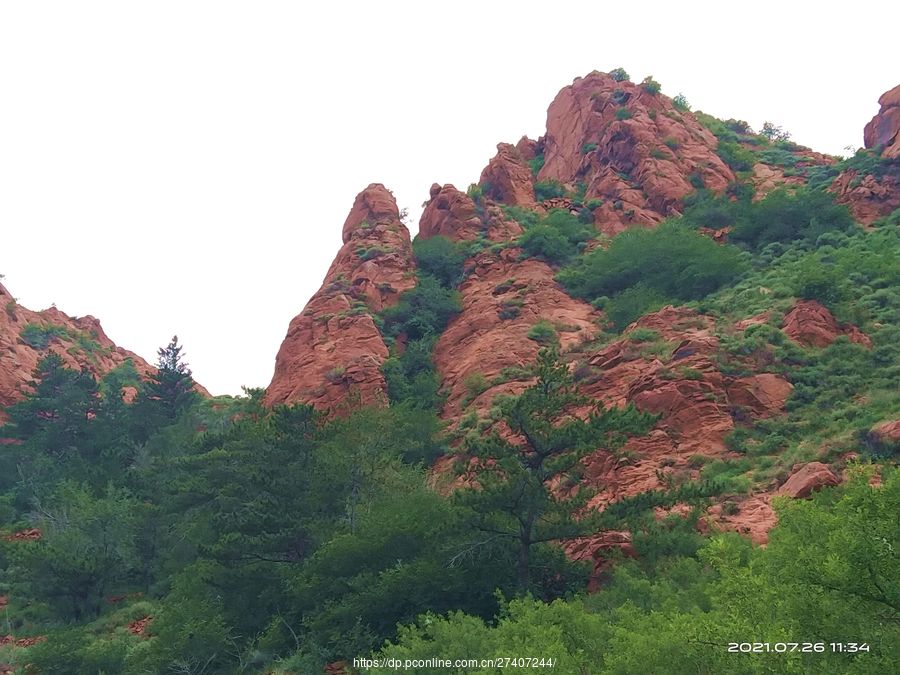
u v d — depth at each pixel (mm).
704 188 76875
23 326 99312
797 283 45875
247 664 26484
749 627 11242
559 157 94688
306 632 27219
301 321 63719
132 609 38188
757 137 96375
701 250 57875
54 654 30094
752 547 19734
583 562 24266
